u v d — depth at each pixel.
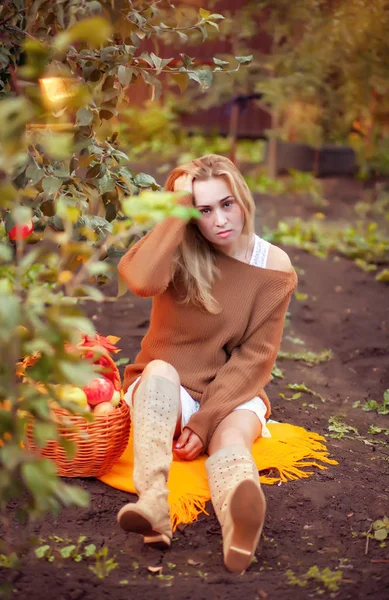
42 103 1.90
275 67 7.42
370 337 4.94
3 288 1.76
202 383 3.04
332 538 2.61
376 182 9.43
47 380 1.89
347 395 4.06
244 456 2.54
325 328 5.10
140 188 3.11
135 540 2.54
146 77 2.89
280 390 4.05
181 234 2.88
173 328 3.08
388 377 4.34
